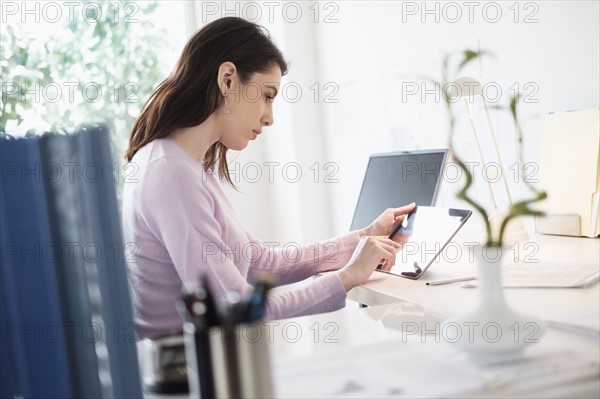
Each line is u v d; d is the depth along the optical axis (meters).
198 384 0.67
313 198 3.12
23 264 0.70
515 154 1.96
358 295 1.43
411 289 1.31
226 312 0.67
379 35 2.61
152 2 3.20
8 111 3.01
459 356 0.84
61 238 0.71
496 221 1.66
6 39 2.99
